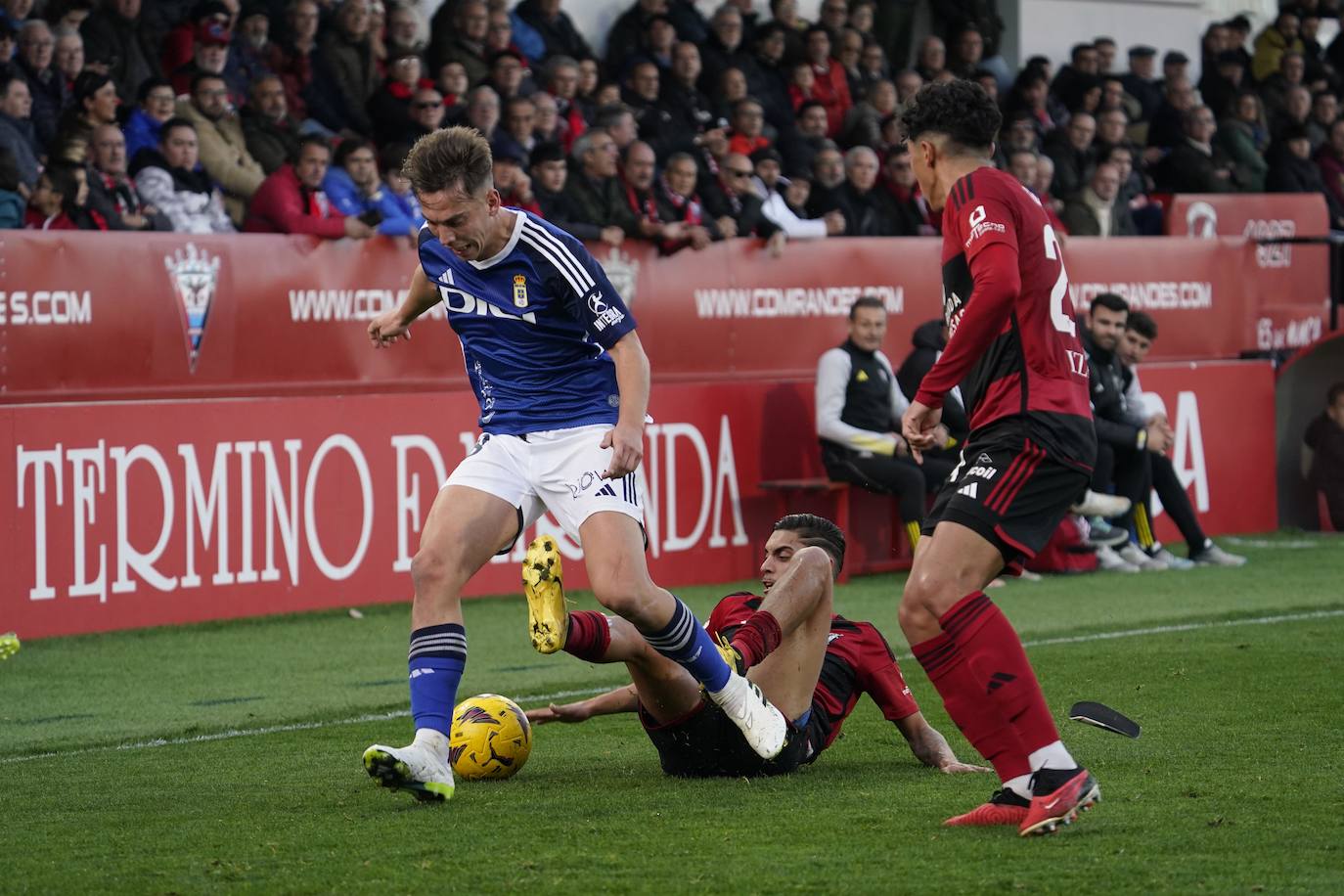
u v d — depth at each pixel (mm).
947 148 16016
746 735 17391
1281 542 46812
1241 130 58500
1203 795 17156
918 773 18578
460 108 41812
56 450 31766
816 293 42500
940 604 15336
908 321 44031
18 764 20750
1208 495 47562
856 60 51250
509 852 15000
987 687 15258
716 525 40188
